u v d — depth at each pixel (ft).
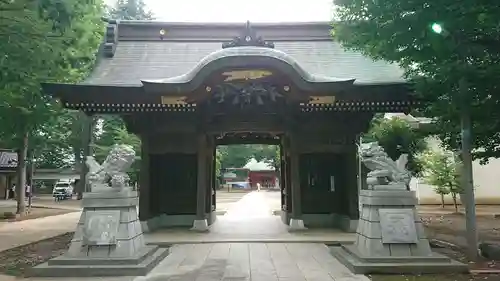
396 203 34.63
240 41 50.70
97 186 34.58
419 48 35.88
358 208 55.47
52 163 190.90
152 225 57.00
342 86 48.80
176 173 62.13
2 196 179.32
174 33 69.72
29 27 39.78
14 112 67.56
